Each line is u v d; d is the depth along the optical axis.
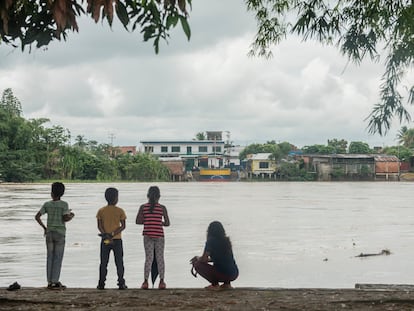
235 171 146.38
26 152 106.56
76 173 119.88
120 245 9.18
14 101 117.25
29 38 4.80
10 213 40.56
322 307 6.98
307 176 141.88
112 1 4.07
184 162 140.38
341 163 140.75
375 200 62.69
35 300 7.58
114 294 8.48
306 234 28.73
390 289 9.12
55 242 8.98
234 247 23.58
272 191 85.62
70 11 4.19
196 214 41.59
